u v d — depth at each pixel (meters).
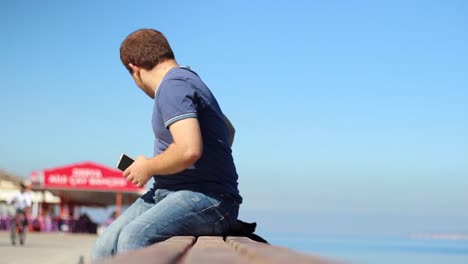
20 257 17.28
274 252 1.93
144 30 4.52
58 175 41.09
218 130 4.41
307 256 1.74
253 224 4.53
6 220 42.78
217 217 4.33
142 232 4.12
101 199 51.28
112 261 1.62
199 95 4.24
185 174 4.35
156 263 1.59
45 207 48.31
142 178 4.18
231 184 4.46
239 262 1.74
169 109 4.12
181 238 3.70
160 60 4.46
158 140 4.38
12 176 49.62
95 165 41.00
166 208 4.20
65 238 32.75
